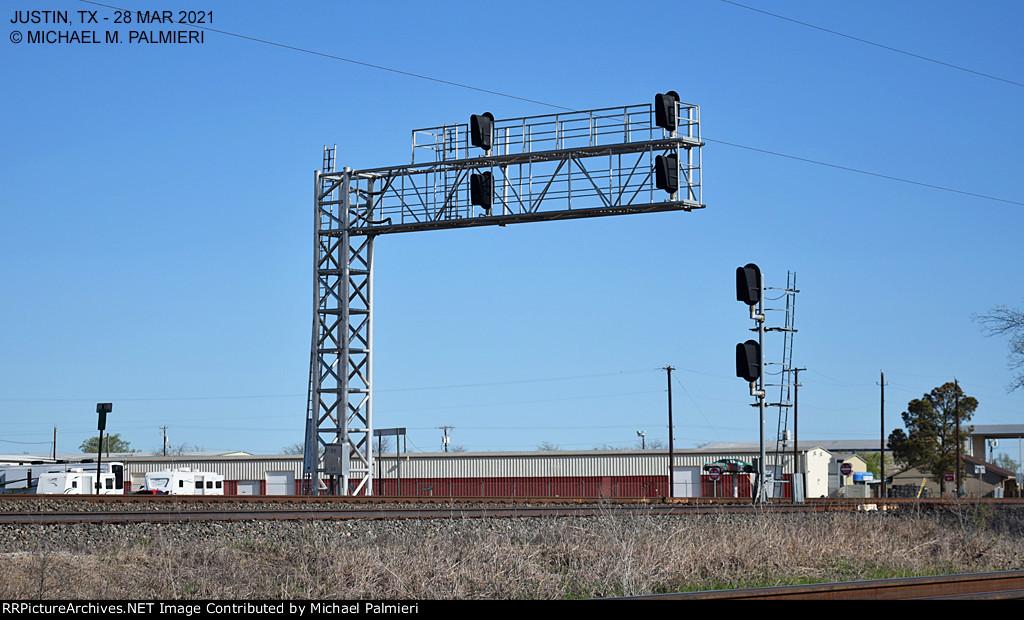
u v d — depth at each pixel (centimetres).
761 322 2398
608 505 2644
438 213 3450
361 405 3684
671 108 3066
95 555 1733
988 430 9788
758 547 1873
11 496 2788
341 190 3659
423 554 1617
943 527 2456
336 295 3681
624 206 3142
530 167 3328
